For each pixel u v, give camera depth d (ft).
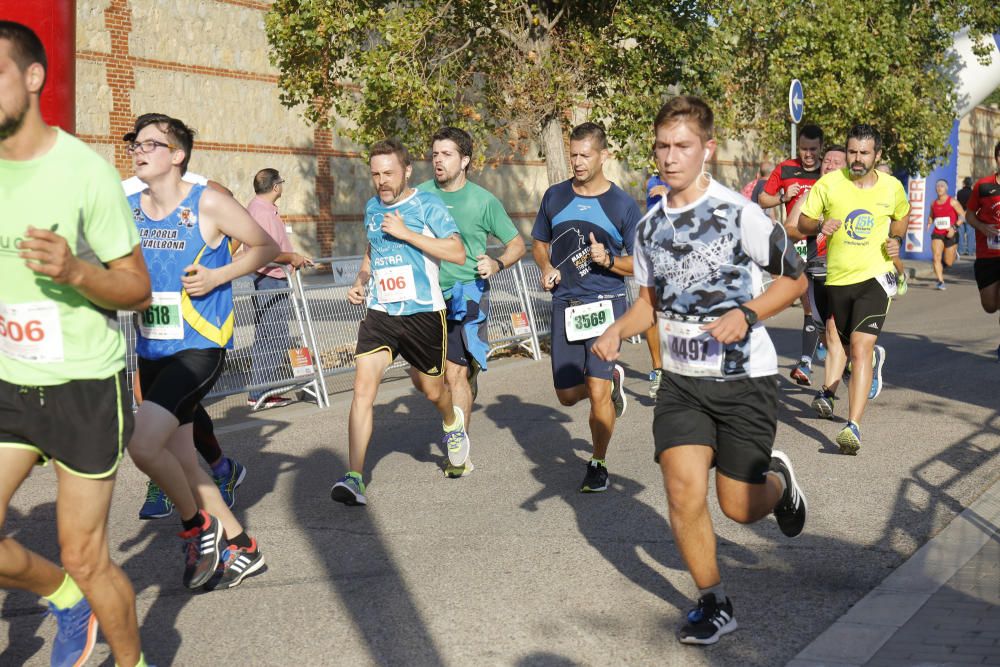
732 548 15.52
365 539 16.69
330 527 17.43
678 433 12.19
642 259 12.73
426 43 37.06
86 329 9.90
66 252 8.71
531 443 23.72
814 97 57.82
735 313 11.62
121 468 22.13
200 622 13.30
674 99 12.01
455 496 19.24
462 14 37.37
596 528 16.88
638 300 13.08
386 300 18.94
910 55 63.52
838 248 22.45
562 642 12.28
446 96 36.73
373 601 13.85
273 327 28.73
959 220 68.18
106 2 51.60
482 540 16.40
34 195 9.39
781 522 13.47
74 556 10.00
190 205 14.55
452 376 21.86
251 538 14.97
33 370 9.78
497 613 13.26
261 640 12.65
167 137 14.34
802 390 29.48
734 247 11.98
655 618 12.96
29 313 9.69
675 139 11.87
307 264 23.62
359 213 68.39
